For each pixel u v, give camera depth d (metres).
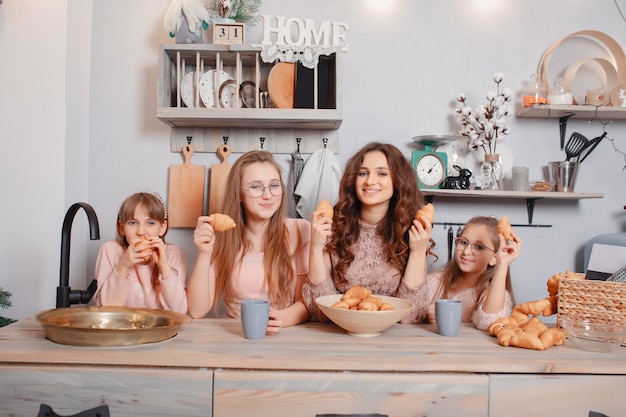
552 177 2.28
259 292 1.55
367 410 0.99
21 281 2.04
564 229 2.39
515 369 1.01
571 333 1.14
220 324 1.33
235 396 0.99
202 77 2.13
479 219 1.69
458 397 0.99
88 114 2.31
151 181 2.32
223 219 1.38
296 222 1.62
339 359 1.01
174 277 1.53
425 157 2.20
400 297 1.41
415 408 0.99
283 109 2.05
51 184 2.04
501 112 2.22
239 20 2.20
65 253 1.40
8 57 2.05
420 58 2.36
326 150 2.27
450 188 2.20
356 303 1.26
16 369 0.99
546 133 2.38
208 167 2.32
